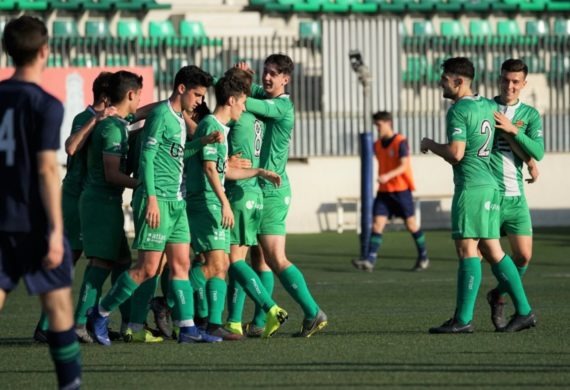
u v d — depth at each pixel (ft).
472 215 100.37
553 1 339.98
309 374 78.64
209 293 99.35
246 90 98.02
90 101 246.68
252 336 104.78
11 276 64.13
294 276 101.55
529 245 107.34
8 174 63.21
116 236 99.30
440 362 83.61
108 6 300.81
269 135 103.71
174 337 102.06
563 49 289.53
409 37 284.61
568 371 79.25
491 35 286.25
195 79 94.63
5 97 63.16
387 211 184.44
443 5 323.78
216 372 80.18
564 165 286.87
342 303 134.51
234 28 311.06
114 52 265.95
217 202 98.68
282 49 281.33
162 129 93.86
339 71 279.08
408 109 281.54
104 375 79.66
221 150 96.94
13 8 291.17
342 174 279.69
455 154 98.84
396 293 146.51
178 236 96.68
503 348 91.09
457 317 101.96
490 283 157.89
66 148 99.14
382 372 79.15
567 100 289.53
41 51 64.39
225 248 99.35
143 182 93.50
